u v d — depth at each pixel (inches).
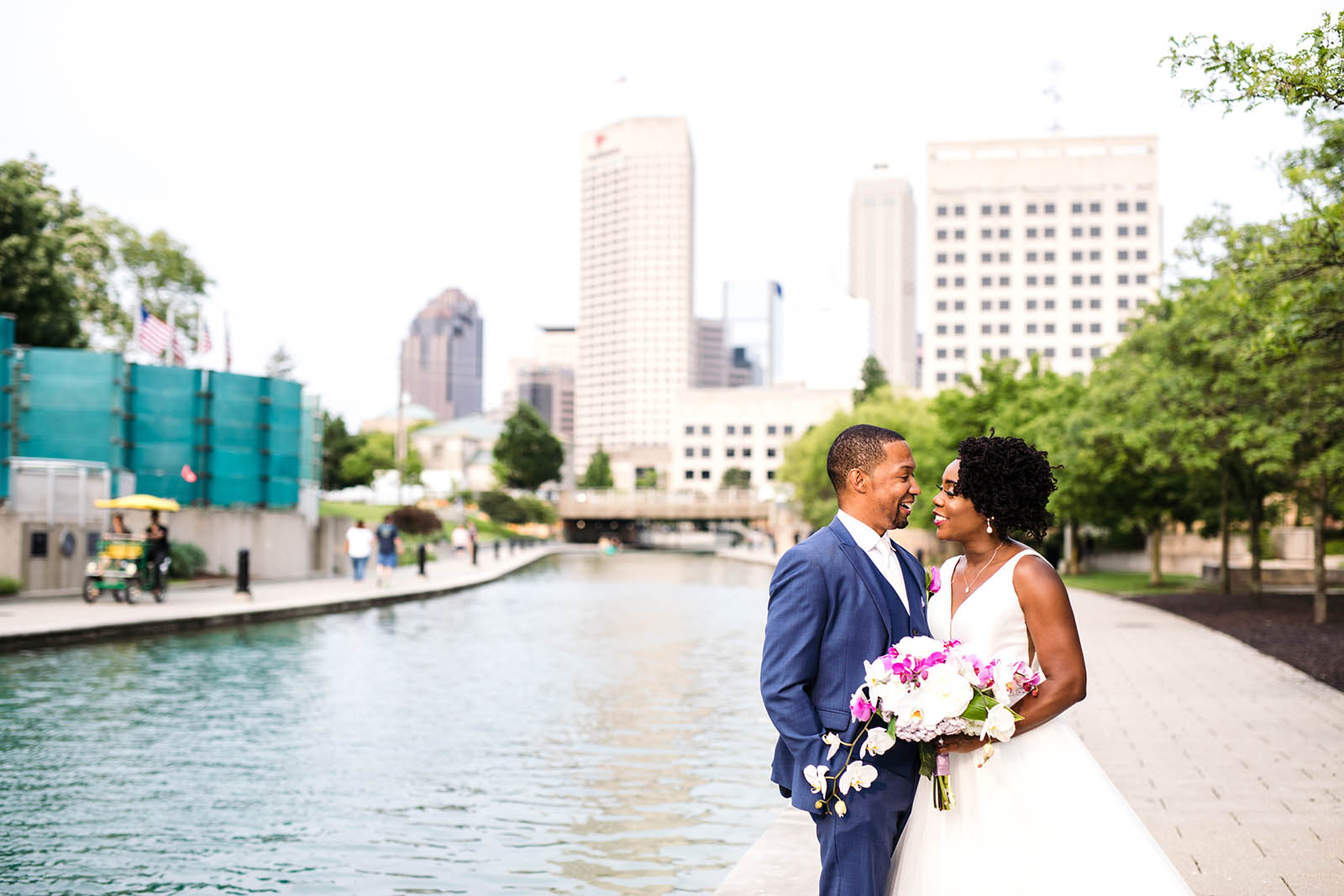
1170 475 1208.2
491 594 1350.9
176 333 1354.6
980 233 5723.4
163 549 916.6
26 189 1456.7
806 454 2997.0
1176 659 597.9
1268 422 778.2
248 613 844.0
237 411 1291.8
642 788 325.7
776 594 130.2
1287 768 319.6
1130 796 284.8
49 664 590.2
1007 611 133.0
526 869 246.5
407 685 538.9
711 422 5895.7
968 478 135.9
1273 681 511.5
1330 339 427.2
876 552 135.8
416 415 6038.4
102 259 1814.7
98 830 273.6
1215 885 209.2
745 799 312.3
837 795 124.7
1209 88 280.4
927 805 135.0
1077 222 5684.1
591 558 3046.3
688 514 4335.6
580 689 530.3
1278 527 1647.4
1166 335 877.2
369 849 260.4
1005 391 1724.9
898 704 121.4
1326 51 265.0
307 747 380.5
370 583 1321.4
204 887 231.0
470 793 317.4
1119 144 5689.0
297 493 1374.3
